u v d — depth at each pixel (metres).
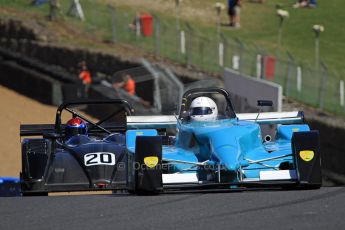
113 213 29.80
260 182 36.09
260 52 106.94
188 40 120.44
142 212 29.89
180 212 29.66
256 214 28.77
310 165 35.88
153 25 129.38
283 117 45.12
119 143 48.12
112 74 123.19
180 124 42.31
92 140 47.84
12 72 131.75
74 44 131.88
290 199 31.94
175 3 149.25
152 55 123.31
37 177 43.06
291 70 98.56
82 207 31.25
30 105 120.31
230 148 37.09
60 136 48.28
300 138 36.41
